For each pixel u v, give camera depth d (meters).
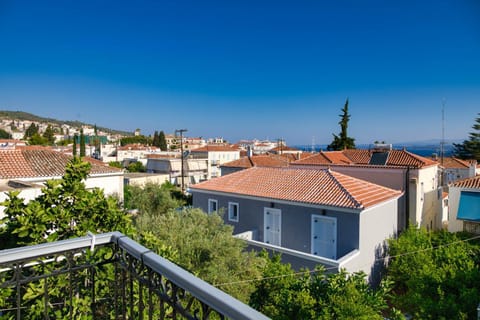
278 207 17.62
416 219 22.84
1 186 17.05
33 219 5.34
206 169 66.62
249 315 1.72
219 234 12.04
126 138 156.75
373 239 16.02
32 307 4.47
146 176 45.09
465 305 10.41
